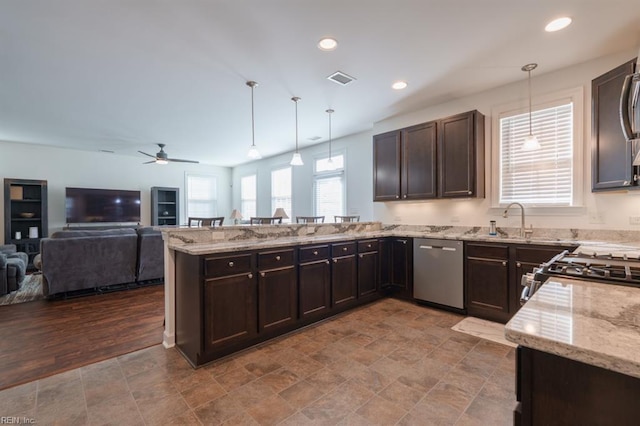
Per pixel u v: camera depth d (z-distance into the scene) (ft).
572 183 10.36
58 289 13.26
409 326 10.19
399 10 7.34
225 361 7.96
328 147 21.01
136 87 11.73
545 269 4.54
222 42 8.68
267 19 7.65
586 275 4.09
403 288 12.89
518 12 7.47
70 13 7.31
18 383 6.95
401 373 7.30
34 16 7.40
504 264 10.19
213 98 12.92
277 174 26.02
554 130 10.75
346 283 11.41
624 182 7.98
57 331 9.92
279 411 5.98
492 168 12.12
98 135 19.03
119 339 9.34
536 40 8.71
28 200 21.34
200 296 7.64
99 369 7.58
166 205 27.66
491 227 11.67
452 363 7.74
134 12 7.32
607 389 2.10
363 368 7.54
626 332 2.23
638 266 4.40
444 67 10.28
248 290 8.56
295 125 17.06
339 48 9.05
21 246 21.06
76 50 9.03
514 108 11.56
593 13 7.51
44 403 6.24
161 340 9.29
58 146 22.35
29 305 12.62
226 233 9.98
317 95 12.62
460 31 8.24
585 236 10.00
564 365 2.24
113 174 25.35
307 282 10.07
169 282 8.86
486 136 12.28
